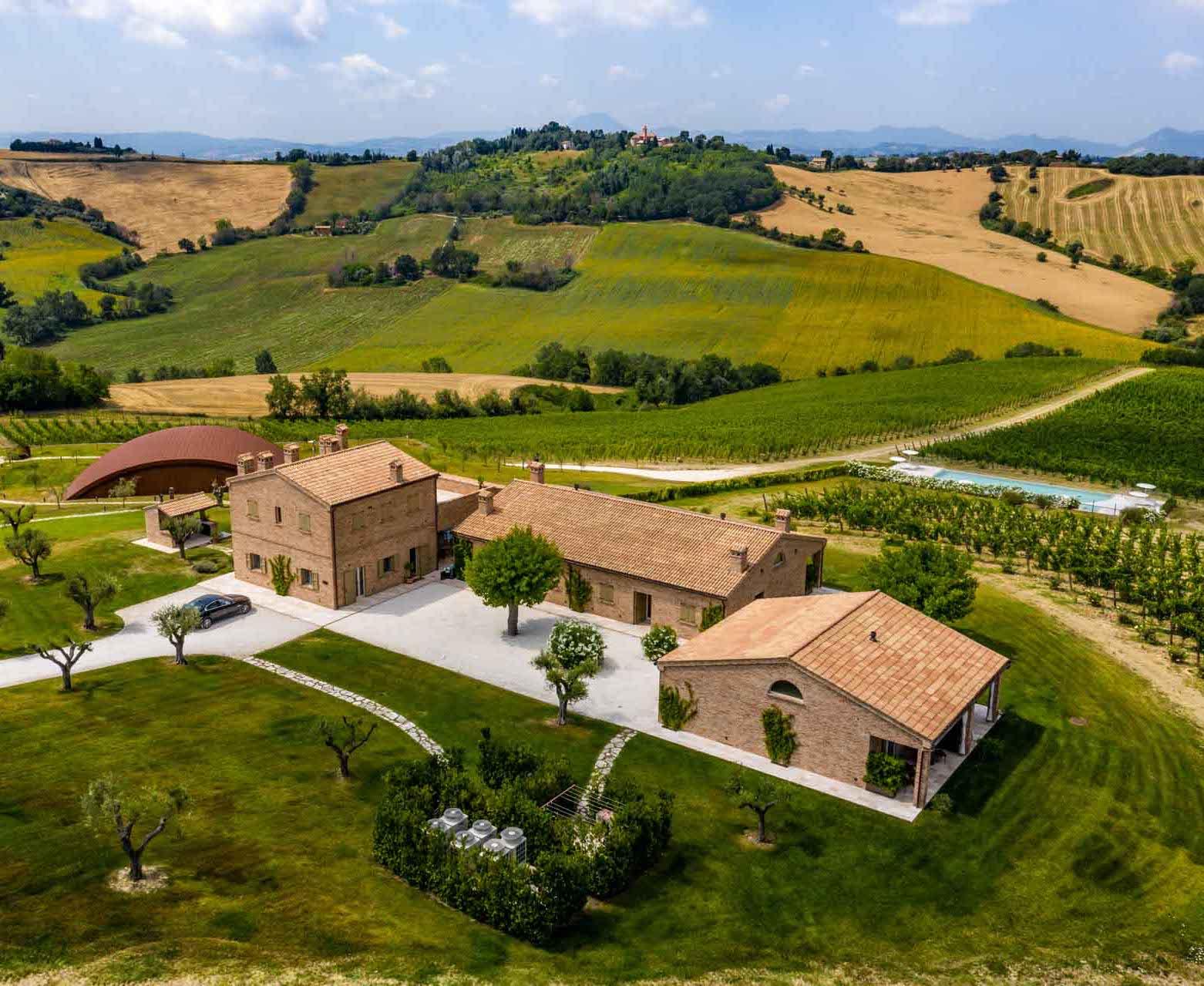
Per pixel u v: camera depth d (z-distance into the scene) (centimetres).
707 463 9619
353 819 3048
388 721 3812
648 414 13575
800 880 2833
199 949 2347
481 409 14188
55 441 10375
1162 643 4778
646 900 2716
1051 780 3450
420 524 5553
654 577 4750
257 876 2689
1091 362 14700
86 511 7212
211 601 4847
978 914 2700
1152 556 5738
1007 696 4125
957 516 6650
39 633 4631
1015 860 2966
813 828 3108
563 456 9856
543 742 3662
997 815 3216
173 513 6047
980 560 6116
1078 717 3956
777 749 3519
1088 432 9906
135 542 6091
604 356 16912
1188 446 9306
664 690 3788
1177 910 2745
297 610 5044
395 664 4391
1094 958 2534
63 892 2541
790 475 8362
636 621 4941
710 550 4822
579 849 2772
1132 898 2795
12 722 3628
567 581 5103
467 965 2370
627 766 3494
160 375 16600
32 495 7906
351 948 2397
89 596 4628
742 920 2634
